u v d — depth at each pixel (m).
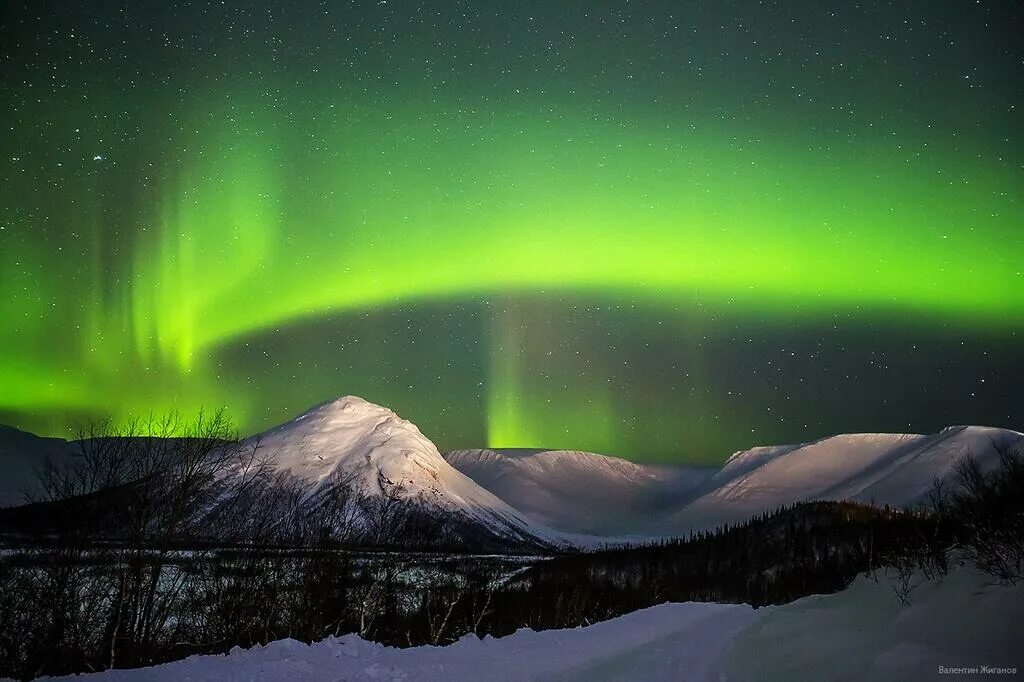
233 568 30.38
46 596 25.39
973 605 12.88
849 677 11.21
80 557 26.53
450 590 42.75
